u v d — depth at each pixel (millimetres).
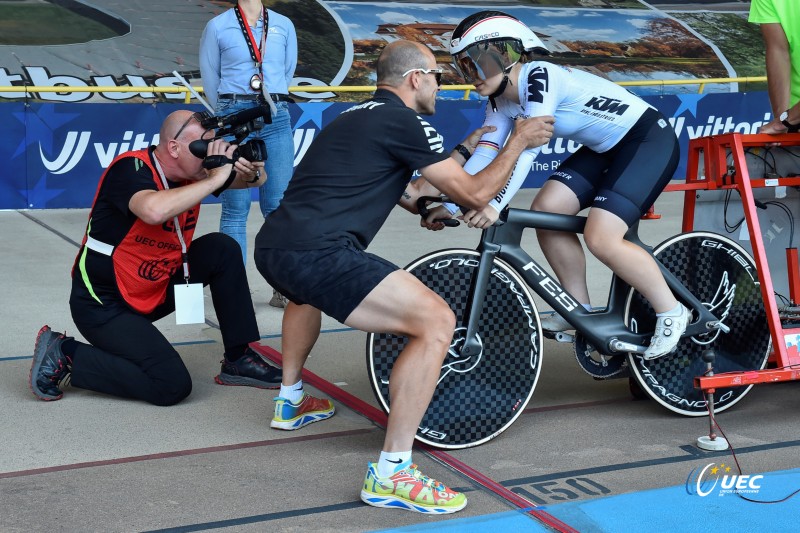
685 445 3049
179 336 4406
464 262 3021
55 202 7820
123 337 3379
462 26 2980
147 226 3291
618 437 3129
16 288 5270
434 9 15242
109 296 3402
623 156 3127
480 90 3020
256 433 3158
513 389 3096
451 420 3010
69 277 5562
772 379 3119
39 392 3426
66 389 3598
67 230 6973
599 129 3113
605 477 2775
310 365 3955
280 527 2422
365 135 2654
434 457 2963
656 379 3291
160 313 3621
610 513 2496
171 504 2557
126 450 2973
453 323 2576
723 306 3373
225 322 3629
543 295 3135
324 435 3148
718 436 3111
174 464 2861
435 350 2547
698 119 9586
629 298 3246
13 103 7586
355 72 13258
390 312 2574
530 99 2926
